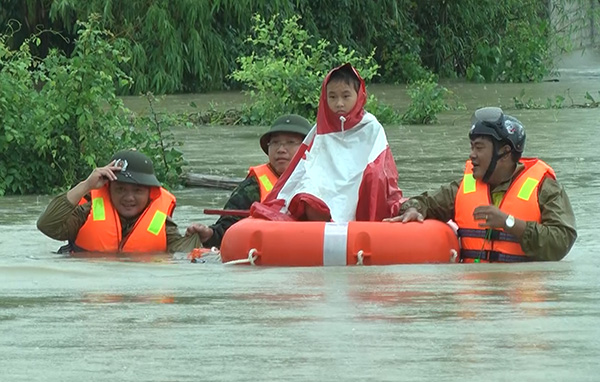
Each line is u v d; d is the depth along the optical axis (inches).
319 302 306.7
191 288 333.1
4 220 530.6
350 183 407.2
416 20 1798.7
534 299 308.7
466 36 1808.6
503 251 381.1
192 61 1421.0
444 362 239.8
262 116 1066.1
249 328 274.1
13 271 370.9
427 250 377.1
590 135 884.6
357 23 1694.1
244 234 382.9
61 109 650.2
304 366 237.9
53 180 649.0
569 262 378.0
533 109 1170.0
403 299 309.7
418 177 652.7
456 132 954.1
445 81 1710.1
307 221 404.5
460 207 390.6
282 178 418.6
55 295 323.3
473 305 300.0
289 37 1108.5
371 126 415.5
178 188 647.1
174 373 233.9
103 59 665.6
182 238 434.6
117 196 431.5
